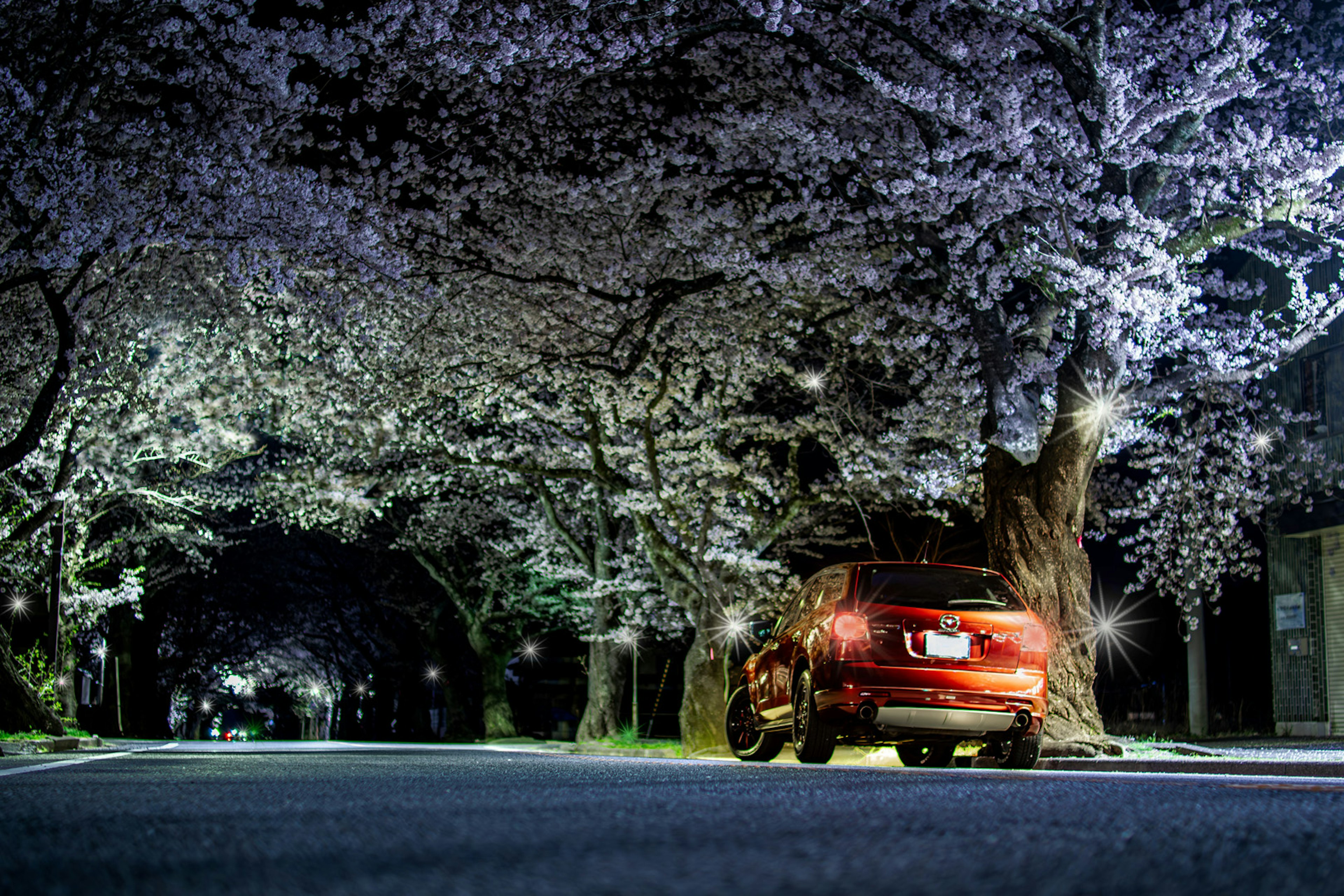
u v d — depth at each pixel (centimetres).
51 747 1650
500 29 1714
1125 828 353
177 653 4825
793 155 1798
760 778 673
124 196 1311
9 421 1959
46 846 330
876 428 2412
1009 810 416
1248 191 1520
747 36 1783
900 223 1605
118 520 3350
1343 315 2025
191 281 2025
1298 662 2112
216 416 2455
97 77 1462
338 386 2298
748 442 2512
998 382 1445
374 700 5459
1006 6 1326
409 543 3884
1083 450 1345
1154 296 1312
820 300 2139
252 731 8612
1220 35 1355
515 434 2728
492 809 434
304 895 238
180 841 340
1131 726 2539
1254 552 2006
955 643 995
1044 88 1608
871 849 303
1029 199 1479
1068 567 1327
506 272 2059
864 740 1036
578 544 2939
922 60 1648
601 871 265
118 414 2302
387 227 1975
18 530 2203
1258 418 2019
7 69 1213
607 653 3041
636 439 2503
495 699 3972
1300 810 417
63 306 1395
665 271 2150
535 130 2053
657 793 519
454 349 2223
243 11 1457
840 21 1670
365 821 390
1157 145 1489
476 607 4050
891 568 1039
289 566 4581
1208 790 536
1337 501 1970
